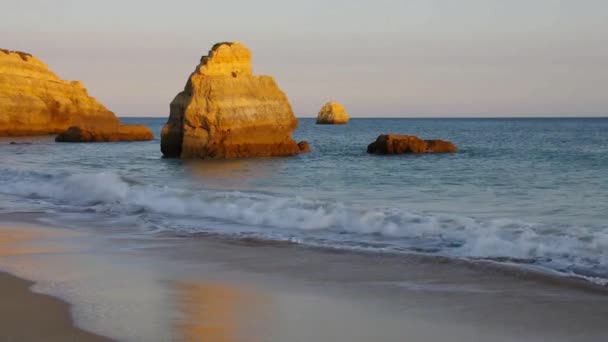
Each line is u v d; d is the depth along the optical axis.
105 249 13.60
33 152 49.31
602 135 89.31
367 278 11.00
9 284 10.51
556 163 36.38
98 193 22.03
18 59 78.44
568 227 14.41
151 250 13.48
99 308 9.21
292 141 43.78
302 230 15.55
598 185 25.11
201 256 12.88
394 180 27.84
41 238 14.89
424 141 46.28
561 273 10.94
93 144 62.25
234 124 40.09
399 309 9.23
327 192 23.45
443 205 19.83
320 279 10.99
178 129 41.34
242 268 11.84
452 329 8.37
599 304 9.32
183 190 21.56
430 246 13.41
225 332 8.21
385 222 15.62
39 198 21.98
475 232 14.12
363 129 126.75
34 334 8.03
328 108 165.50
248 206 18.42
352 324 8.57
